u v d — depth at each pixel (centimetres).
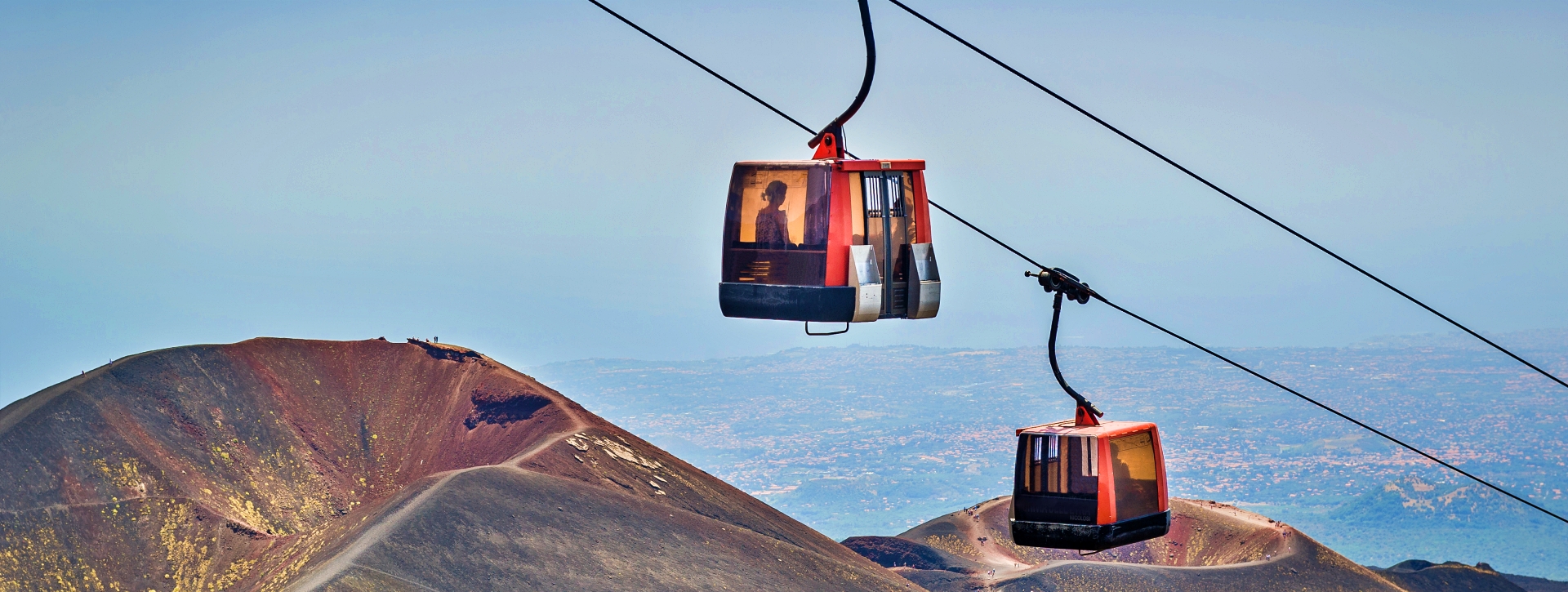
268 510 17988
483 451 19712
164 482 17138
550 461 17175
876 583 17125
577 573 13350
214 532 15838
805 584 15638
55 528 15438
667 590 13638
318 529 15100
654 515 16100
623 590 13300
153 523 15988
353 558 12181
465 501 14025
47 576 14525
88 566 14900
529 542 13662
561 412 19850
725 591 14200
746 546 16325
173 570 15100
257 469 19062
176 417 19362
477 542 13250
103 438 17812
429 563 12462
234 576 14838
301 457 19838
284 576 13050
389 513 13750
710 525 16650
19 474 16338
